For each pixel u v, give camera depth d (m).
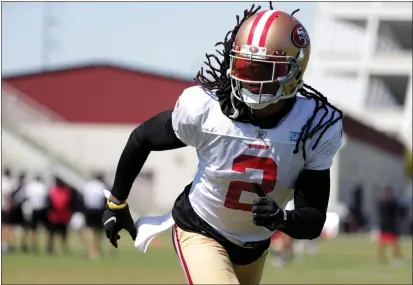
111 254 60.75
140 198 111.69
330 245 81.56
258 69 14.38
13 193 61.97
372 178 125.56
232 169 14.84
